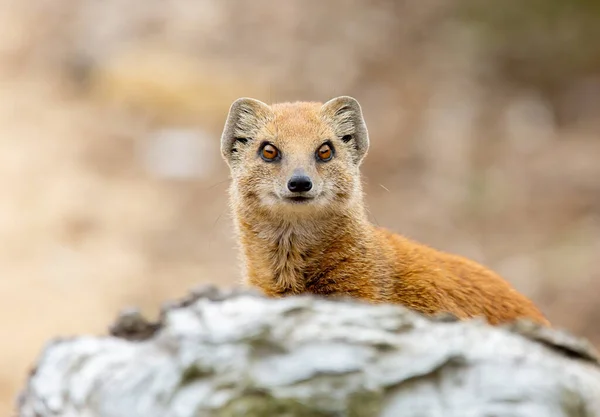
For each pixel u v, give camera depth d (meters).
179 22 26.22
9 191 20.38
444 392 3.51
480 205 19.08
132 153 22.19
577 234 17.42
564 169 20.03
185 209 19.80
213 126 22.95
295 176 7.03
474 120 22.00
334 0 26.75
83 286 16.89
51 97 24.84
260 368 3.53
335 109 7.75
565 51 24.31
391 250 7.35
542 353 3.73
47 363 4.02
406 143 21.34
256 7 26.56
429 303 7.11
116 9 27.50
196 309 3.81
